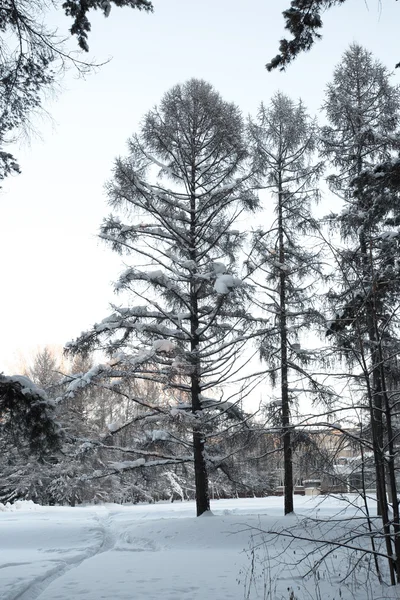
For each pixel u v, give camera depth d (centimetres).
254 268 1880
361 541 1042
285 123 2003
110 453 1986
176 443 1836
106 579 873
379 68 1797
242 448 1692
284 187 2000
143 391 1912
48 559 1111
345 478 770
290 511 1688
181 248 1912
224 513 2036
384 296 844
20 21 635
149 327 1806
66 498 3862
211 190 1936
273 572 914
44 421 793
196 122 1927
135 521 1883
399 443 897
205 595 737
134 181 1794
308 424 733
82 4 637
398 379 1340
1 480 3822
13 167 780
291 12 632
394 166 928
